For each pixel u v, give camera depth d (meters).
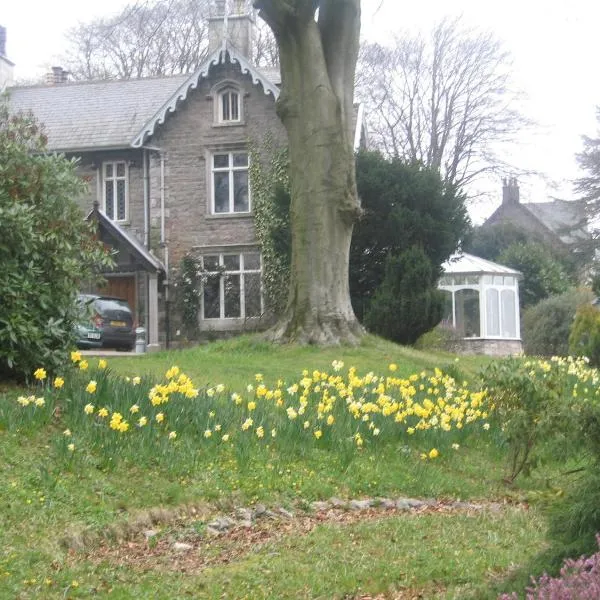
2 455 9.06
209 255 35.12
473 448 13.45
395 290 26.89
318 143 20.94
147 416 10.63
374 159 29.25
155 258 35.12
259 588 7.19
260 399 12.38
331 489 10.52
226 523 9.04
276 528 9.16
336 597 7.14
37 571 7.04
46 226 12.73
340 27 21.34
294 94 21.19
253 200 34.84
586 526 6.31
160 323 34.94
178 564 7.82
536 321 38.03
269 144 34.91
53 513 8.16
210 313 34.88
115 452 9.62
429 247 28.88
